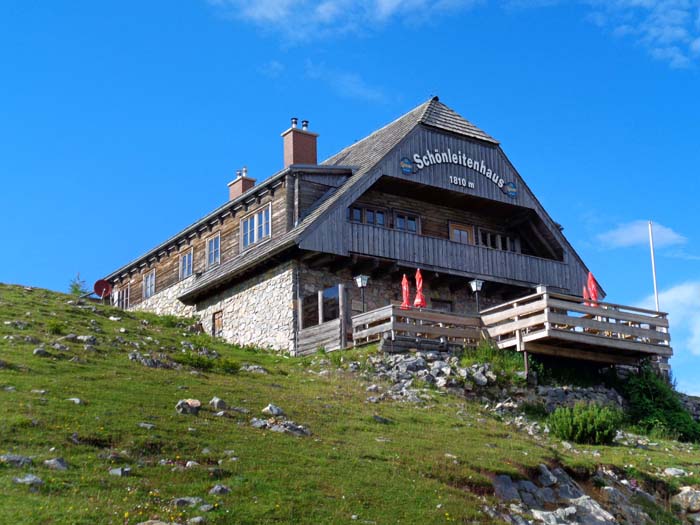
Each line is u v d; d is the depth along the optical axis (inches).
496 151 1347.2
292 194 1234.6
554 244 1397.6
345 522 508.7
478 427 786.8
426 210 1323.8
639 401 1047.0
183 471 532.1
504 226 1413.6
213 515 480.7
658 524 690.2
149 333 1007.6
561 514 628.7
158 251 1581.0
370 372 936.3
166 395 685.9
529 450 726.5
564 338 990.4
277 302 1184.2
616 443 879.1
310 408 738.8
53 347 785.6
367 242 1182.9
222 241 1390.3
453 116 1334.9
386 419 746.8
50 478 483.2
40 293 1138.0
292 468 572.1
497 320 1045.8
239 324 1262.3
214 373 843.4
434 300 1285.7
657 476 767.7
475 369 965.8
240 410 684.7
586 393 1005.2
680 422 1023.0
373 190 1272.1
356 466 601.9
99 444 550.6
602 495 695.1
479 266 1290.6
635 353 1078.4
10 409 573.9
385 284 1238.9
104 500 470.0
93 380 694.5
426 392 895.1
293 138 1337.4
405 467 621.6
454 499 581.9
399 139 1241.4
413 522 532.1
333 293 1098.7
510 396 954.7
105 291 1240.2
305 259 1168.2
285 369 945.5
